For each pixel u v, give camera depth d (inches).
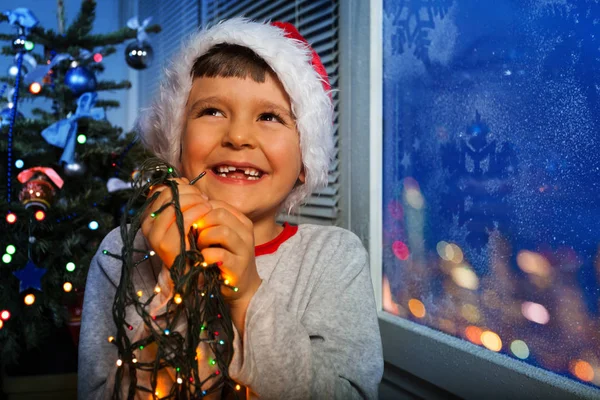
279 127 31.9
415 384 48.1
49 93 69.9
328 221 59.8
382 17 53.1
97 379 30.3
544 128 36.2
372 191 53.0
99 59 69.8
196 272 21.7
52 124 66.0
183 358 21.2
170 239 22.9
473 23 42.0
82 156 65.4
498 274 40.2
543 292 36.7
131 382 22.0
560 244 35.3
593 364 33.4
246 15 77.9
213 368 24.8
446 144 45.2
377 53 53.1
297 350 25.2
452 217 44.6
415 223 49.1
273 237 35.6
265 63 31.8
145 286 32.3
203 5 95.8
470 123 42.5
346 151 56.3
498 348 40.3
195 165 31.0
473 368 40.6
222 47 32.4
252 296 25.3
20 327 60.1
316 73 35.1
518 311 38.6
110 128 70.5
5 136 65.2
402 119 50.8
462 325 43.8
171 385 24.4
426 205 47.6
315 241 35.4
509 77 38.8
